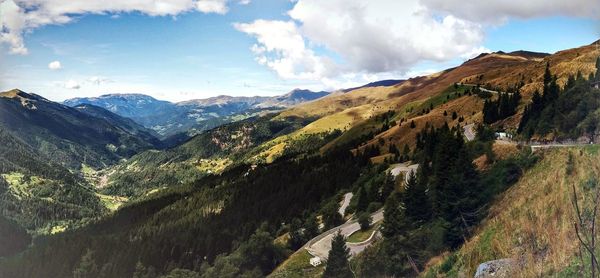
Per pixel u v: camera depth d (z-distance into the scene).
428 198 66.31
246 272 95.50
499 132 105.88
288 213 153.12
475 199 57.59
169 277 124.06
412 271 53.47
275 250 104.12
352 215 112.56
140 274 150.50
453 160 67.00
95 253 181.38
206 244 157.62
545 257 28.45
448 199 58.22
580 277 23.73
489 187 59.44
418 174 92.25
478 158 79.62
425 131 163.75
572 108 78.88
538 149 59.97
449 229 54.66
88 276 167.50
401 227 59.19
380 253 58.12
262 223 146.25
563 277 25.09
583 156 42.31
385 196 106.69
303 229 115.75
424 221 64.38
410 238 57.22
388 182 107.94
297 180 190.62
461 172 61.09
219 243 154.25
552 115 81.62
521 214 40.47
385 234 60.94
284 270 84.19
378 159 175.88
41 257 197.00
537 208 37.97
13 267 193.38
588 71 154.50
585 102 74.81
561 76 163.75
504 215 44.50
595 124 66.88
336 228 100.44
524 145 71.75
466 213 56.09
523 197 45.53
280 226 146.38
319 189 161.88
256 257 103.62
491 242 39.94
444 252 52.91
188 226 187.88
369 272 57.31
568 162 42.97
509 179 58.84
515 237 36.84
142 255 164.38
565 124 75.44
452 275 41.16
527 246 31.39
